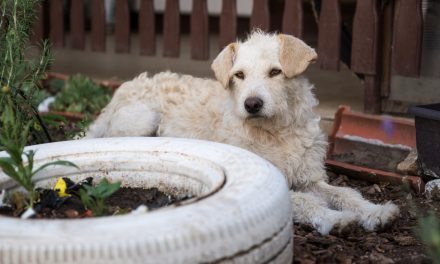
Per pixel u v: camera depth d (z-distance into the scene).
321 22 2.40
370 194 1.96
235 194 1.42
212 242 1.34
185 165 1.59
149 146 1.64
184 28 3.62
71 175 1.63
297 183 1.93
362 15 2.31
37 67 1.91
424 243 1.67
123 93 2.21
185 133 2.05
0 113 1.79
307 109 1.93
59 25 2.92
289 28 2.48
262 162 1.54
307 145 1.92
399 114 2.36
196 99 2.08
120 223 1.33
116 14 2.84
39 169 1.51
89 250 1.29
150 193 1.61
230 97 1.95
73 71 3.05
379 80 2.35
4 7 1.87
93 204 1.50
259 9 2.52
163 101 2.14
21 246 1.30
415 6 2.24
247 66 1.88
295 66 1.86
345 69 2.98
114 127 2.16
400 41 2.28
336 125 2.22
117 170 1.64
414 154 2.01
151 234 1.31
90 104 2.59
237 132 1.93
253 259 1.38
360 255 1.65
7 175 1.53
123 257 1.30
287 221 1.46
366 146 2.16
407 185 1.93
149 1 2.75
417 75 2.27
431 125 1.91
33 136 1.98
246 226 1.37
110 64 3.15
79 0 2.90
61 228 1.32
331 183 2.05
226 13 2.59
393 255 1.65
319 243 1.68
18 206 1.53
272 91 1.85
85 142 1.66
